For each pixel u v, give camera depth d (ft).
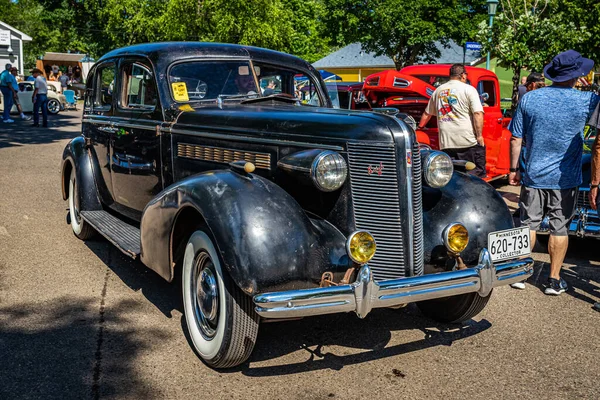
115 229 16.28
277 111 13.12
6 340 12.14
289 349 12.19
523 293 16.01
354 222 11.37
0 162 34.96
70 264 17.25
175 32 92.32
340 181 10.98
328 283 10.53
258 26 90.38
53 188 28.17
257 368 11.34
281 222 10.37
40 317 13.41
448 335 13.12
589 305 15.17
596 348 12.54
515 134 15.81
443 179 11.73
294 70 16.72
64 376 10.73
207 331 11.37
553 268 15.80
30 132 52.11
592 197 14.88
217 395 10.26
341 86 34.45
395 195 11.09
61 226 21.52
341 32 70.18
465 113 22.89
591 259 19.42
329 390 10.55
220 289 10.63
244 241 10.07
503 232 11.93
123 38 118.11
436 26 65.77
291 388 10.59
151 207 12.44
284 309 9.63
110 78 18.01
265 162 12.41
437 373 11.28
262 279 9.90
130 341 12.30
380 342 12.66
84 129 19.70
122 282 15.90
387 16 64.75
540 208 15.70
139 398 10.07
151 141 15.46
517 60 33.06
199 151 13.93
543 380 11.07
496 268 11.49
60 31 164.25
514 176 16.21
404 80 27.02
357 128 11.30
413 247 11.31
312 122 11.93
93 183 18.81
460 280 10.80
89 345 12.03
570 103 14.93
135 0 107.14
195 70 15.44
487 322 13.93
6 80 60.29
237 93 15.62
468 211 12.23
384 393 10.48
